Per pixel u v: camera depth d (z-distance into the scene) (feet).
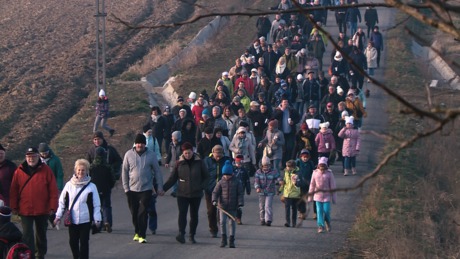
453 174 158.92
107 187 110.83
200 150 136.36
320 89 188.96
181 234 107.24
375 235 112.47
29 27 356.38
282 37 234.38
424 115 23.54
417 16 24.82
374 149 177.99
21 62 300.40
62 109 239.50
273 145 146.00
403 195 139.54
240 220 120.47
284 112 158.40
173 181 105.50
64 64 290.56
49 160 106.11
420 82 231.50
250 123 156.25
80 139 196.03
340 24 262.67
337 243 109.40
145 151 104.32
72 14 375.66
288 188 117.80
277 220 123.95
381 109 208.95
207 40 311.68
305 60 209.87
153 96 250.16
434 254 108.58
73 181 89.04
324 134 152.97
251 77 192.24
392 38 280.92
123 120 213.87
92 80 273.13
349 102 167.02
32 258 73.20
